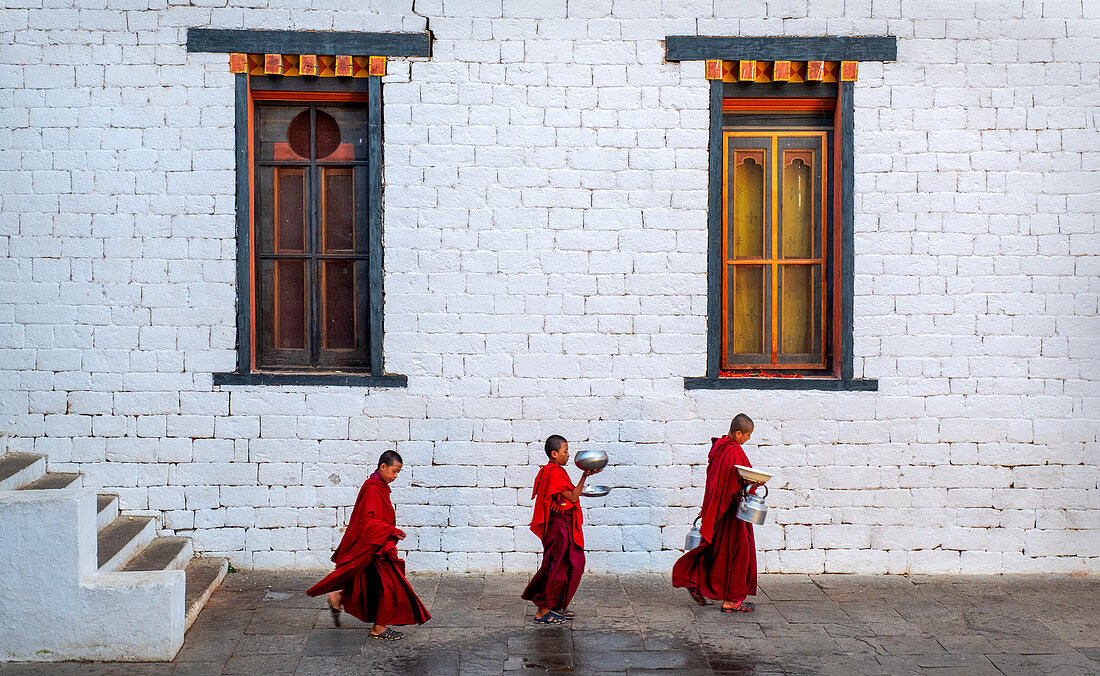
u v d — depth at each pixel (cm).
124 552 682
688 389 767
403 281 760
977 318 766
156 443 757
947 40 759
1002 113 759
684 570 686
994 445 768
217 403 757
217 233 754
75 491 607
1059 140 760
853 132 762
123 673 572
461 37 755
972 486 770
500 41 757
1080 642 630
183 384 756
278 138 785
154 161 751
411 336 762
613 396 767
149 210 752
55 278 751
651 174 763
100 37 746
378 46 752
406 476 764
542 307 764
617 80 760
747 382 765
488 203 760
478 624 657
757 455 768
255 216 780
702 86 760
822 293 798
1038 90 759
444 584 742
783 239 799
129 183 750
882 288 765
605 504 770
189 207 753
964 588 739
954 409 767
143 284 754
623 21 759
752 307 803
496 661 592
